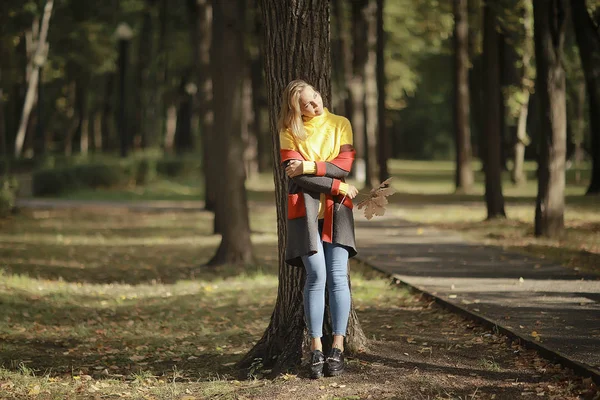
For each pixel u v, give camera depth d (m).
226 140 14.14
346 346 6.41
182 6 42.44
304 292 5.94
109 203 29.56
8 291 10.83
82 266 14.23
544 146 16.23
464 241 16.14
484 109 21.03
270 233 19.42
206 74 23.28
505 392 5.47
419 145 85.06
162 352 7.79
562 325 7.42
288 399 5.54
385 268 12.30
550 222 16.25
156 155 44.00
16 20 37.19
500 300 9.02
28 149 44.44
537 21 16.02
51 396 6.07
